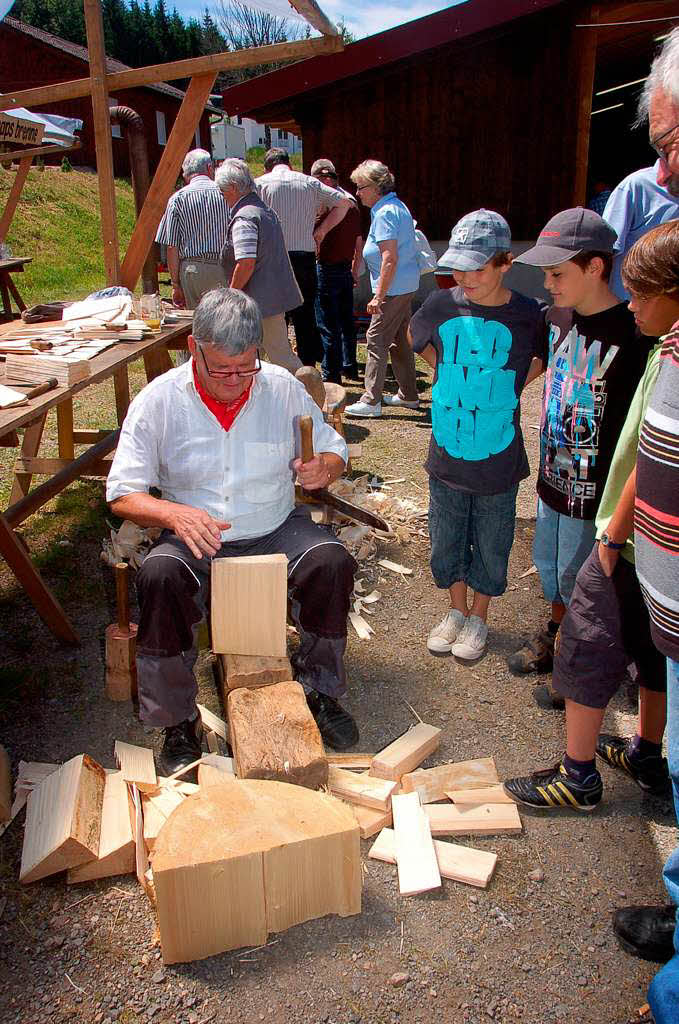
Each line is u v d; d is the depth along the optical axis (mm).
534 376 2914
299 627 2674
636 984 1911
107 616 3492
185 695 2506
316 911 2018
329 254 6832
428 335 2912
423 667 3209
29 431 4363
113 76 4496
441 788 2441
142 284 9047
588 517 2645
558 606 3059
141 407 2576
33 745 2674
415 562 4082
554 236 2412
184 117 4559
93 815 2182
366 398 6480
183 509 2449
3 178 18141
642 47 10289
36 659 3156
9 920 2023
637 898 2145
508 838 2344
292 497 2830
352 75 8938
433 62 8914
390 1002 1848
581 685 2230
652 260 1696
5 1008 1817
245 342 2314
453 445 2904
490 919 2068
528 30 8453
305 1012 1821
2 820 2291
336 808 2029
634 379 2465
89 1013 1810
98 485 4891
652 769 2480
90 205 19297
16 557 3053
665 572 1583
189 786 2371
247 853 1858
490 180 9117
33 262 14836
